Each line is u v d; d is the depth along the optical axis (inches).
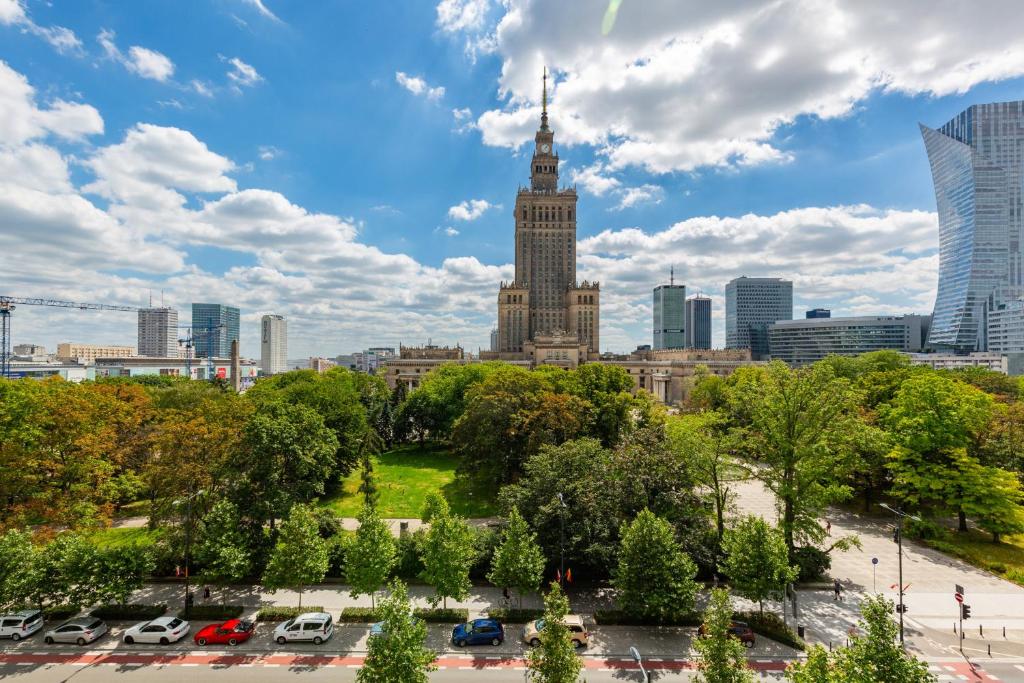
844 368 4544.8
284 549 1631.4
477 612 1653.5
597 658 1406.3
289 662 1406.3
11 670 1357.0
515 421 2935.5
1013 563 1990.7
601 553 1664.6
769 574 1493.6
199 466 1863.9
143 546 1841.8
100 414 2353.6
